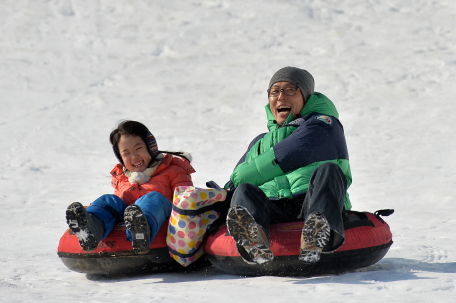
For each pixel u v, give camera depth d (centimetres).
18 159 4262
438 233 1848
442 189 2767
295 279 1216
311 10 9481
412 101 5603
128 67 7800
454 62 6831
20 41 9000
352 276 1184
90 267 1377
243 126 5250
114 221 1359
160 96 6519
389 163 3594
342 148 1445
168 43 8656
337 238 1169
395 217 2189
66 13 10100
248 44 8369
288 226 1261
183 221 1334
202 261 1412
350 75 6744
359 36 8325
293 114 1541
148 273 1409
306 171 1368
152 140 1512
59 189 3259
